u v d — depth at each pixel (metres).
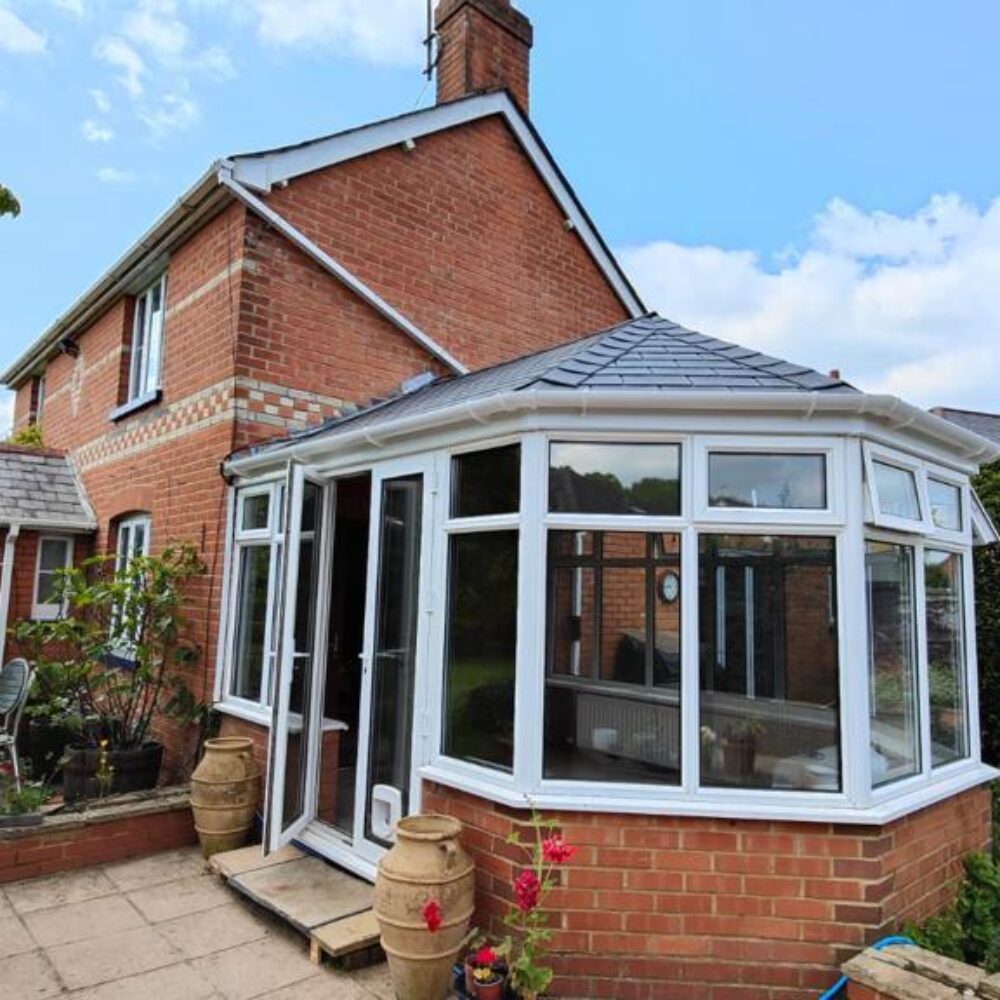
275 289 7.16
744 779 3.98
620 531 4.20
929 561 4.95
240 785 5.72
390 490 5.27
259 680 6.35
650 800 3.93
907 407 4.10
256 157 7.10
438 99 10.10
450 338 8.70
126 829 5.76
